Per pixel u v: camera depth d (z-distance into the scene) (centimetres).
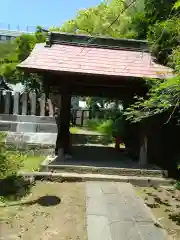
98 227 384
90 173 678
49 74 709
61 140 741
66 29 1587
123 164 753
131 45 801
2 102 1047
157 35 761
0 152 538
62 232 368
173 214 455
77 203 484
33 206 463
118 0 1121
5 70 1617
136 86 766
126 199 515
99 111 2297
